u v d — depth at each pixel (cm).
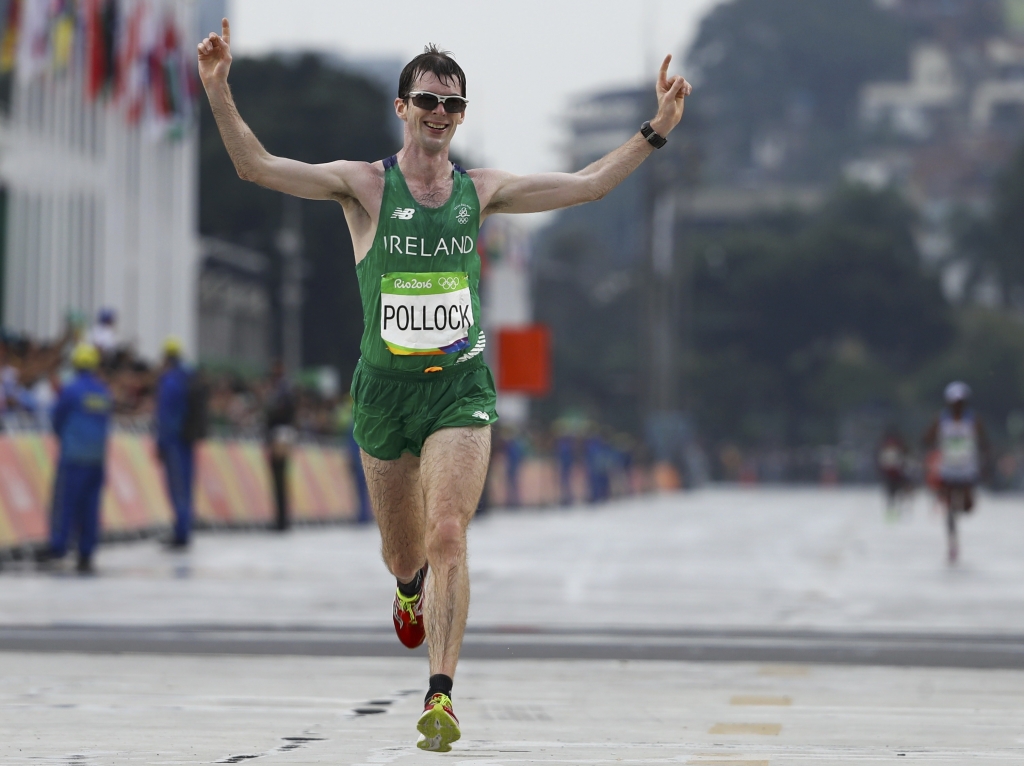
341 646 3294
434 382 2078
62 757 2006
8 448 6056
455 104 2053
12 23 8169
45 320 9912
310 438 10325
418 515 2197
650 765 1969
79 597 4462
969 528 11644
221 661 3086
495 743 2156
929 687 2792
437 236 2073
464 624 1973
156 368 8081
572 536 9200
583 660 3158
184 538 7038
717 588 5047
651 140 2142
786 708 2525
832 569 6172
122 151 10650
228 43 2014
